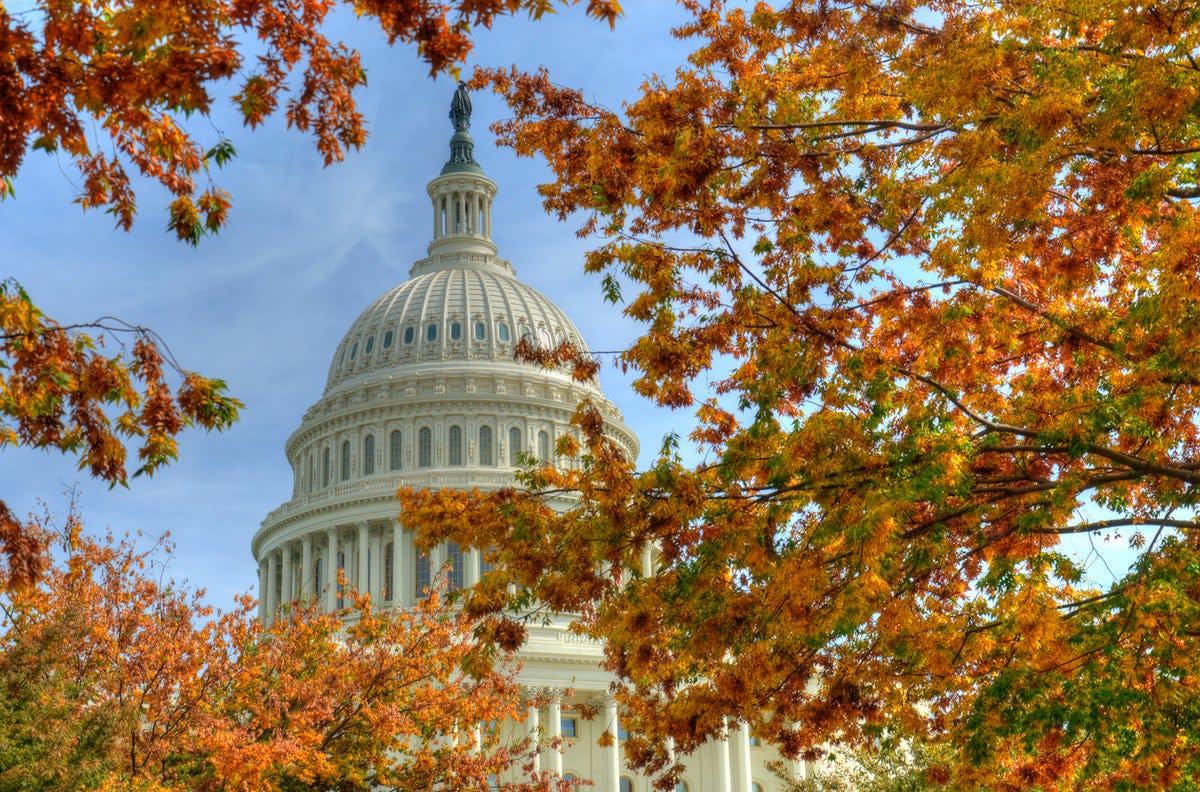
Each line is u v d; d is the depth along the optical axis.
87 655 36.50
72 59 12.84
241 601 43.22
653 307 20.17
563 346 20.48
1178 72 17.44
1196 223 17.81
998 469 20.84
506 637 19.97
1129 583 19.47
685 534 19.45
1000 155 20.39
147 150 14.35
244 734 36.66
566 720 95.25
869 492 17.59
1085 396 19.56
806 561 17.98
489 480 109.25
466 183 134.75
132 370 14.19
